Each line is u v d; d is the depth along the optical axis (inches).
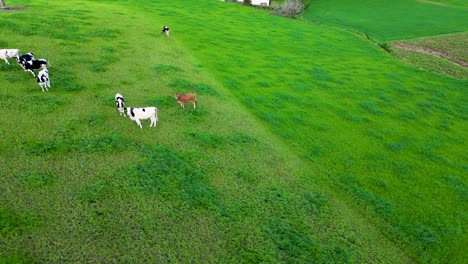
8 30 933.8
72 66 791.1
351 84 1058.1
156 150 536.7
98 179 454.9
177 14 1584.6
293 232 433.1
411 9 2711.6
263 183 518.6
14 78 681.6
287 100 868.0
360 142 714.8
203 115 688.4
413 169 642.2
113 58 879.1
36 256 339.6
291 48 1355.8
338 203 513.3
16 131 519.5
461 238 486.0
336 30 1843.0
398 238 469.7
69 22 1118.4
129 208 418.6
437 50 1683.1
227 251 388.5
